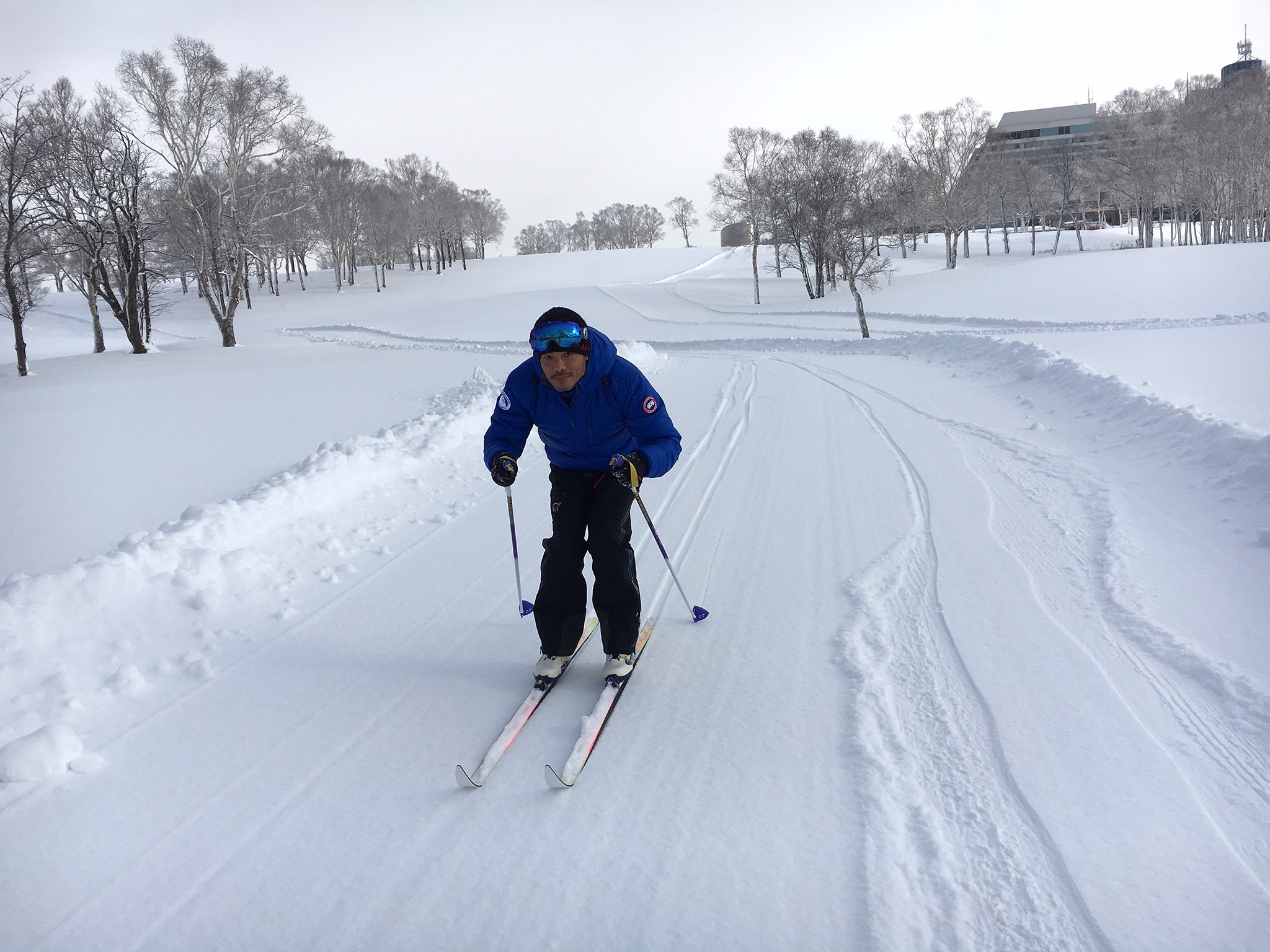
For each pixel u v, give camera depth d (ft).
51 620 12.30
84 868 7.55
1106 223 355.56
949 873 6.95
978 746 8.84
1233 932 6.06
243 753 9.50
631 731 9.64
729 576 14.66
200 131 120.47
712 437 27.61
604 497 10.80
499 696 10.72
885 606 12.85
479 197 411.34
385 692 10.91
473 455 26.20
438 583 15.06
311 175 215.72
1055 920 6.33
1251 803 7.63
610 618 10.58
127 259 117.08
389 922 6.75
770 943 6.28
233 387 56.65
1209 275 97.40
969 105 223.71
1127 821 7.45
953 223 230.89
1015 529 16.11
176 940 6.63
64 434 37.40
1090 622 11.76
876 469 21.77
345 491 20.95
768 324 113.19
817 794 8.21
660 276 267.80
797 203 152.87
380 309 208.13
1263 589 12.22
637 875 7.16
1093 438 23.09
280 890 7.19
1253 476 16.42
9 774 8.92
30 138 94.22
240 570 15.14
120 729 10.11
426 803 8.41
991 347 44.60
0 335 186.70
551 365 9.71
